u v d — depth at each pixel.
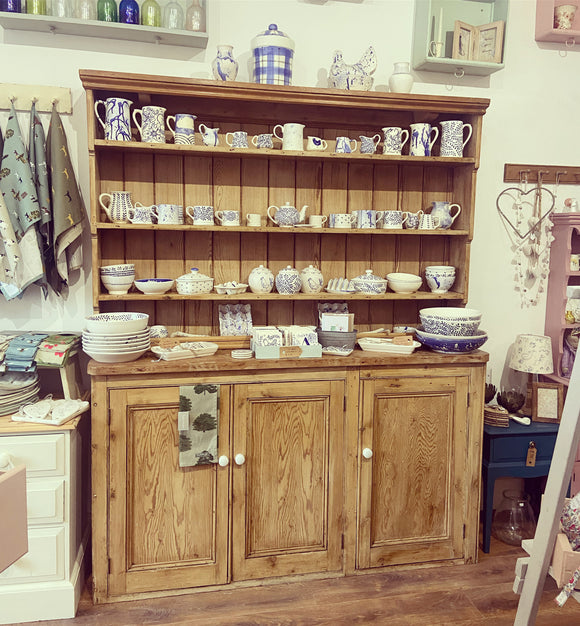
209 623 2.04
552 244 2.87
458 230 2.51
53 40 2.35
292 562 2.29
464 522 2.44
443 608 2.15
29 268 2.23
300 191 2.57
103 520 2.11
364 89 2.39
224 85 2.18
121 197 2.30
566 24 2.72
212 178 2.48
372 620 2.07
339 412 2.27
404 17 2.65
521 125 2.82
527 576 1.36
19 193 2.21
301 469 2.27
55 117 2.27
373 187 2.63
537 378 2.92
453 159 2.44
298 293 2.46
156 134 2.24
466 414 2.39
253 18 2.52
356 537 2.33
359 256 2.65
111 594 2.14
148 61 2.44
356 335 2.45
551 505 1.31
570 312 2.85
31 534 2.02
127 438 2.11
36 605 2.03
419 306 2.71
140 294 2.29
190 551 2.20
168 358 2.16
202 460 2.16
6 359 2.11
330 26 2.59
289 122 2.51
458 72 2.70
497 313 2.87
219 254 2.53
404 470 2.37
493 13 2.71
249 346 2.43
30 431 1.99
